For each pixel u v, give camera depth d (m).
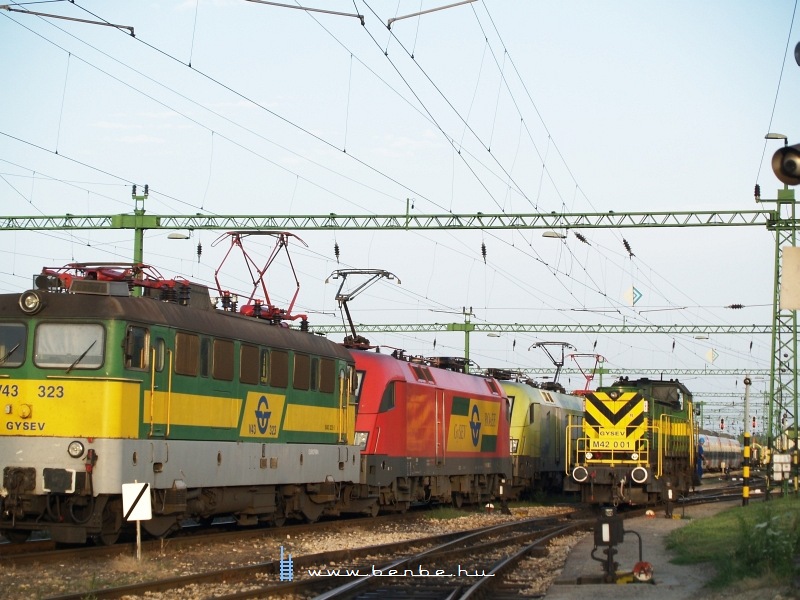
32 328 18.83
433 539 23.89
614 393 35.78
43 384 18.62
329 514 28.84
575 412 53.38
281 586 15.41
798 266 14.59
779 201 37.75
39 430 18.55
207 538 21.09
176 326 20.30
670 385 42.03
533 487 47.06
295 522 28.72
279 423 24.31
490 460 40.03
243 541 21.88
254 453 23.11
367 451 29.95
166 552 19.23
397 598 15.48
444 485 35.59
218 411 21.77
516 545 24.30
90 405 18.48
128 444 18.72
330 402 26.92
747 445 35.66
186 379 20.62
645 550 22.16
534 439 45.59
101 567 17.05
